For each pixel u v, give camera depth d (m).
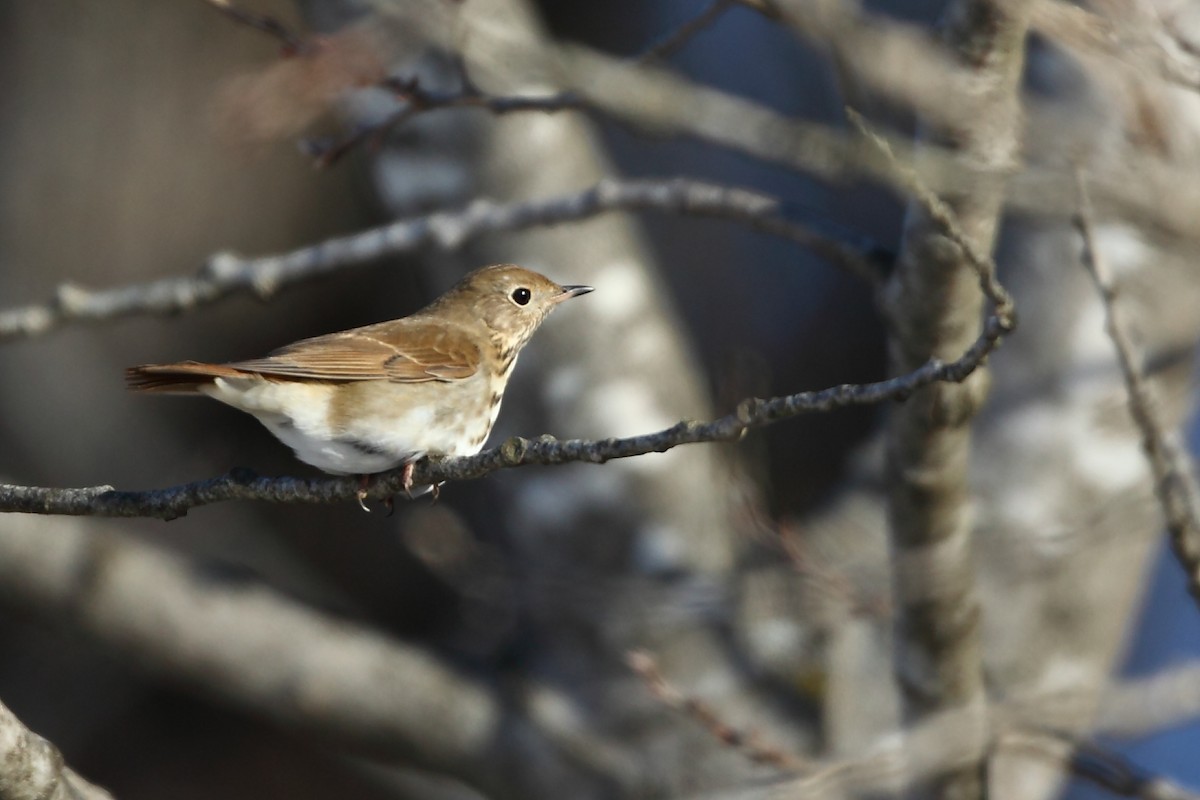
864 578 11.09
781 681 13.09
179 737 18.56
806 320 19.56
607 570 13.77
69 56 18.53
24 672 18.22
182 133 18.52
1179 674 8.01
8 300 17.62
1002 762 12.46
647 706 13.02
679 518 13.84
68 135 18.34
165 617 13.18
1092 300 12.95
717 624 12.91
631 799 12.77
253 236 18.77
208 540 17.23
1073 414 12.73
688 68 19.12
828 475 18.05
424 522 13.61
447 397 10.05
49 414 16.73
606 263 14.20
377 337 9.98
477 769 13.16
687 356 15.24
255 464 18.36
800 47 17.27
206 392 9.30
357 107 13.37
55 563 13.01
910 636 9.60
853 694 12.53
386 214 16.31
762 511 11.96
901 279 8.88
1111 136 8.42
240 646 13.22
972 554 9.93
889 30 8.12
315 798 18.62
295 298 19.48
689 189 10.72
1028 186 8.35
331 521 18.88
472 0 10.71
